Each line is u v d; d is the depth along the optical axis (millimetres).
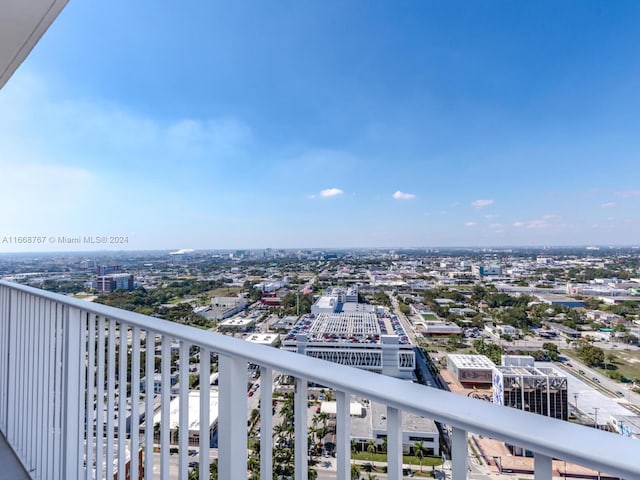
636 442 406
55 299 1565
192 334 954
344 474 641
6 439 2098
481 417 484
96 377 1375
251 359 779
